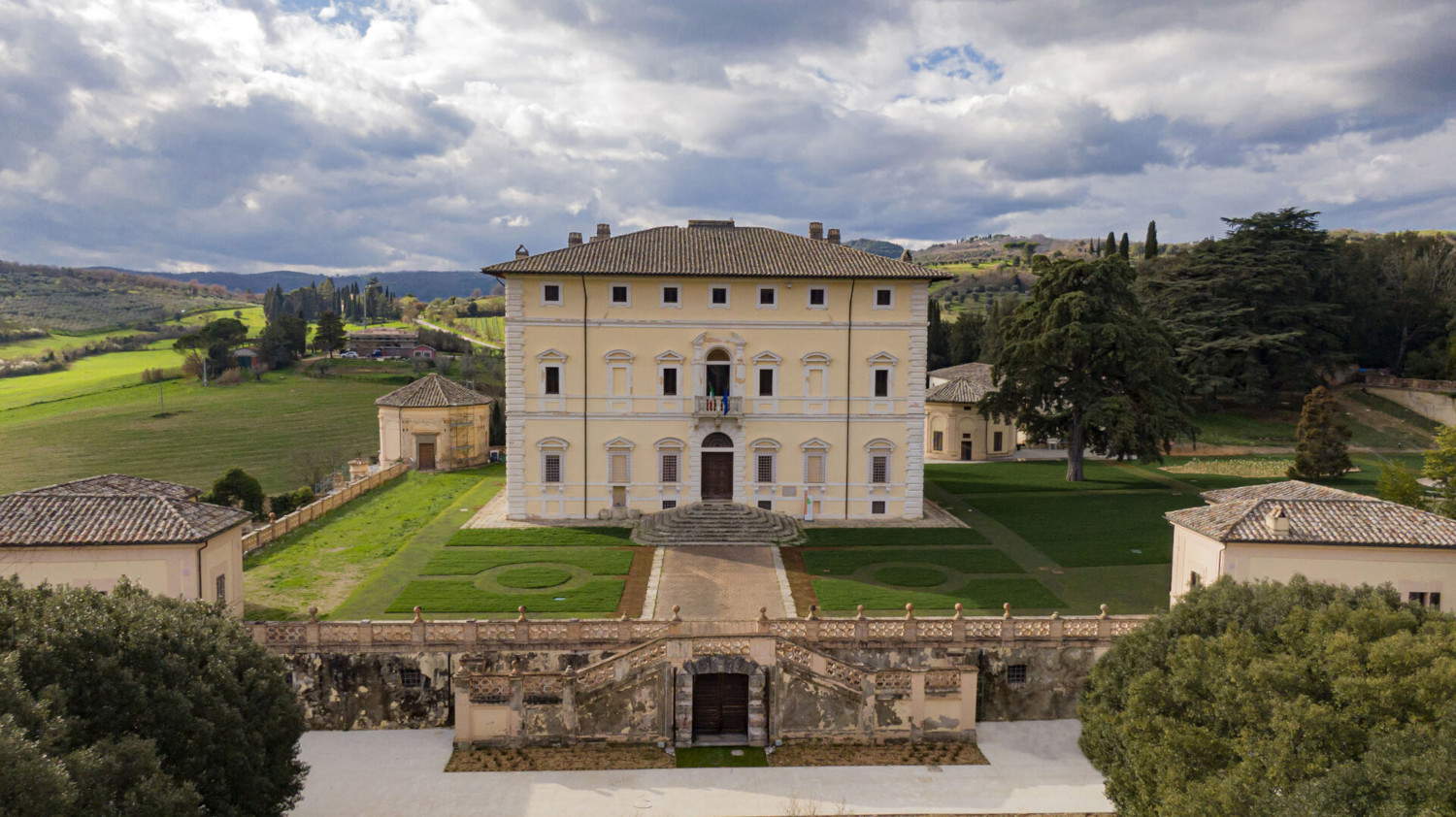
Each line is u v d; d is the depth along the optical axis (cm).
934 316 12875
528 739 3266
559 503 5834
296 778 2714
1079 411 7238
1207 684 2275
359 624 3428
